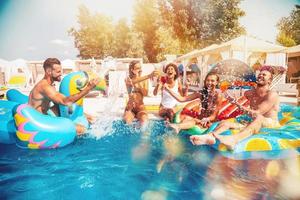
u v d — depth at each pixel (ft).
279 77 19.99
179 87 17.24
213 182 7.69
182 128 13.07
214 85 14.19
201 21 72.23
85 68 37.11
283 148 10.35
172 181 7.80
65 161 9.53
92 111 19.33
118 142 11.89
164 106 16.70
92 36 69.87
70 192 7.13
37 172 8.52
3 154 10.21
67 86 13.19
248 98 13.50
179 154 10.21
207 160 9.49
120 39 74.08
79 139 12.35
